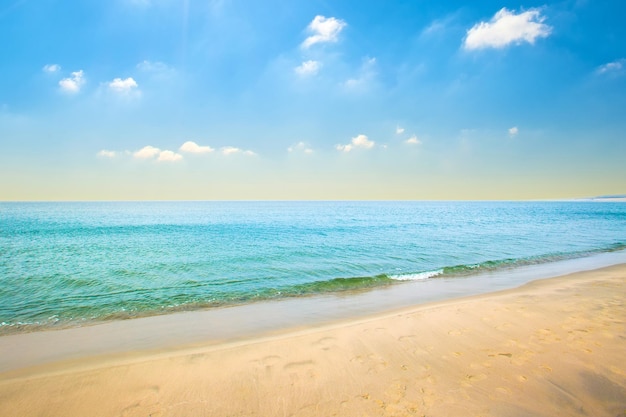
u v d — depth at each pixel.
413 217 63.16
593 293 8.84
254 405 3.77
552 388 4.04
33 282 11.90
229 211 95.44
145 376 4.44
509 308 7.37
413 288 10.89
